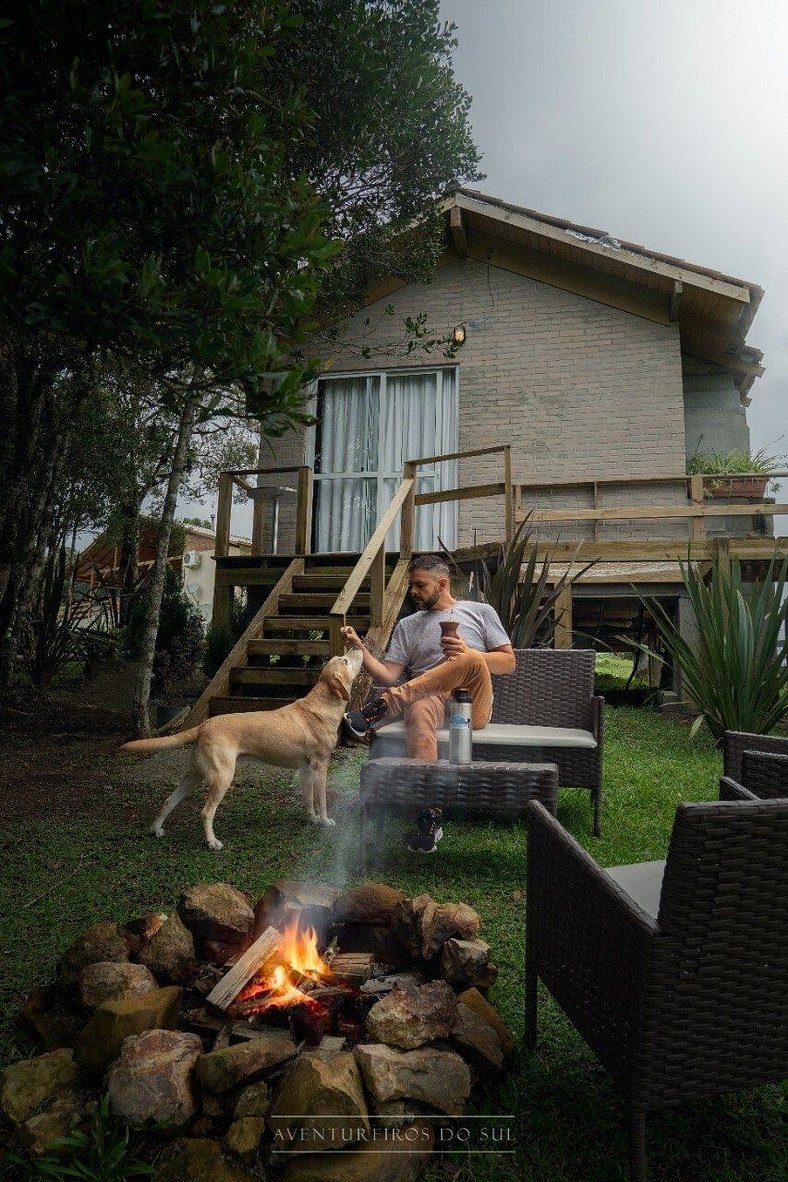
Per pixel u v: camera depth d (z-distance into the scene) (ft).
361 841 9.40
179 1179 4.23
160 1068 4.69
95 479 34.63
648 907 4.76
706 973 4.06
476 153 22.52
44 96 8.38
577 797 12.84
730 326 30.04
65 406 26.76
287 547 32.81
